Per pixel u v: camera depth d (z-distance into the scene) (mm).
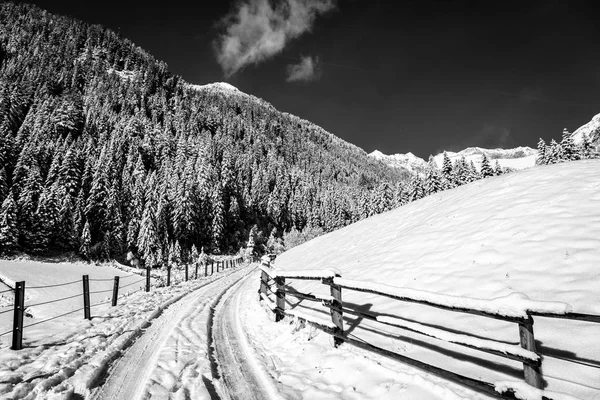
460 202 14219
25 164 50188
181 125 138125
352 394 4008
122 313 9602
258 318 8906
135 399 3955
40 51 190375
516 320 3037
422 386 3820
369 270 10352
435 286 7086
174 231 60594
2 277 6199
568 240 6773
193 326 7891
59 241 46281
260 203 100562
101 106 135375
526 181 12648
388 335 5477
